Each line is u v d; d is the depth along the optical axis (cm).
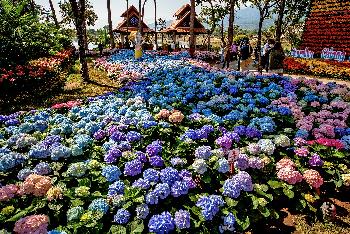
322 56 1775
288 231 459
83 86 1424
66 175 519
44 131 719
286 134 679
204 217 424
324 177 555
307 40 1966
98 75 1781
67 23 4500
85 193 462
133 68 1658
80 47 1479
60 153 559
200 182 523
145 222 445
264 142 581
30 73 1283
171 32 4256
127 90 1080
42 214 441
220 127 682
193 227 425
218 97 873
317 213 484
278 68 1675
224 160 518
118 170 508
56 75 1528
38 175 476
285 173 500
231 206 452
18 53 1514
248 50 2111
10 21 1559
